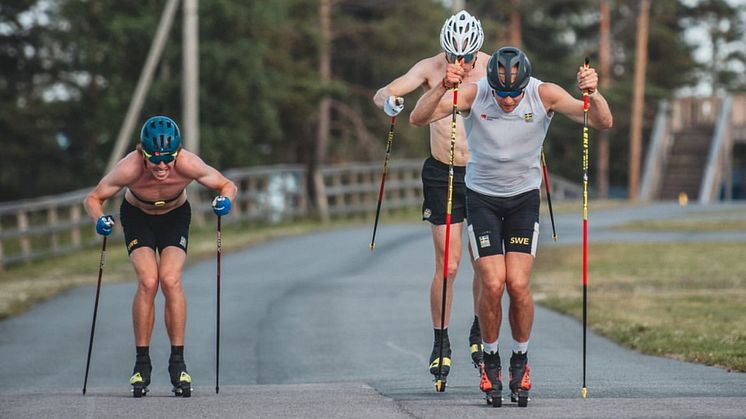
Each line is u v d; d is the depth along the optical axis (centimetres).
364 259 5294
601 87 13612
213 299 4006
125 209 2167
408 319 3478
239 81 8188
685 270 4622
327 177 9925
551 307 3647
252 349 3003
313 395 2003
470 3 13475
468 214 1894
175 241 2144
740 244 5612
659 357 2672
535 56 14150
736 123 11100
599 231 6531
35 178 9638
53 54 9488
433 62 2178
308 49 9888
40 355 3031
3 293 4266
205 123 8319
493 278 1825
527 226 1872
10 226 7894
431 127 2222
